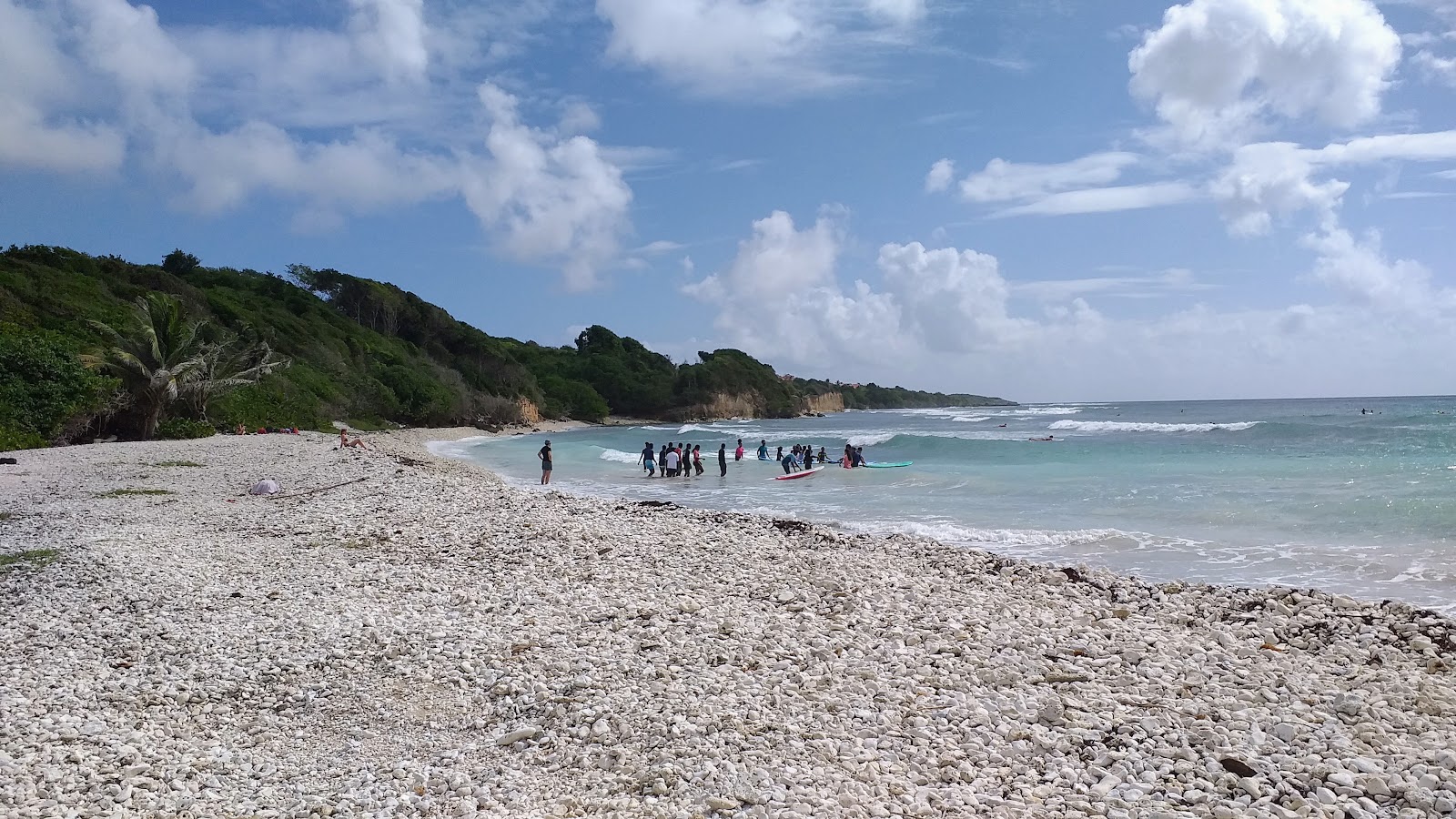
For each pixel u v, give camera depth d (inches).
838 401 6392.7
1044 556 545.6
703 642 332.8
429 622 361.4
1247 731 244.2
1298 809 200.2
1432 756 220.8
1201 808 200.7
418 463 1221.1
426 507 693.3
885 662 309.0
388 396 2640.3
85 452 1157.7
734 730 251.0
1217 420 2573.8
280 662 312.5
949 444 1585.9
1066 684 285.1
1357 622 346.6
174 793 215.9
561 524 592.4
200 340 1861.5
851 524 698.8
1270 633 338.3
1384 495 713.0
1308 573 473.7
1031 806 205.2
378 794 217.9
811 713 263.6
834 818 198.4
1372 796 204.7
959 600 394.9
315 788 223.3
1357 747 230.4
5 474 874.1
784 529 595.5
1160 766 223.9
